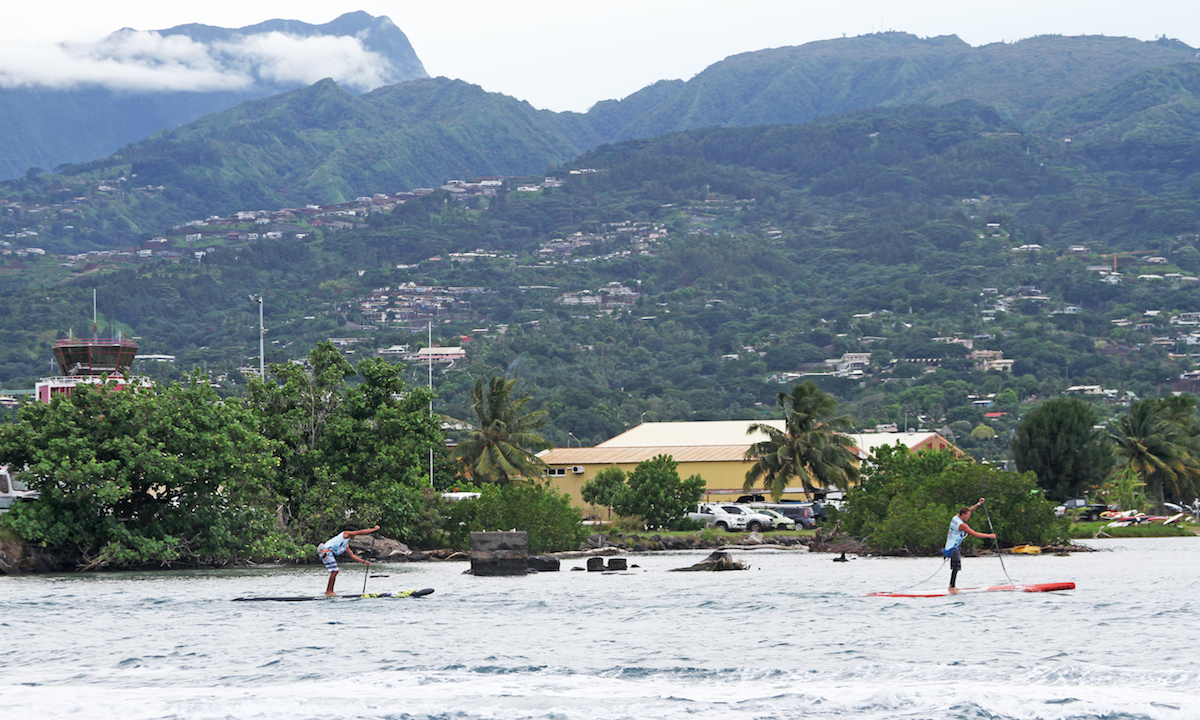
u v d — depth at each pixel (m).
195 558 74.38
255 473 74.44
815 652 34.19
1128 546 96.88
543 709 26.75
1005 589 52.41
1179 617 41.38
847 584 57.34
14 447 68.88
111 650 35.66
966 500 84.44
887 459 106.12
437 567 75.94
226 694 28.52
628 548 98.81
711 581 60.75
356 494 80.50
